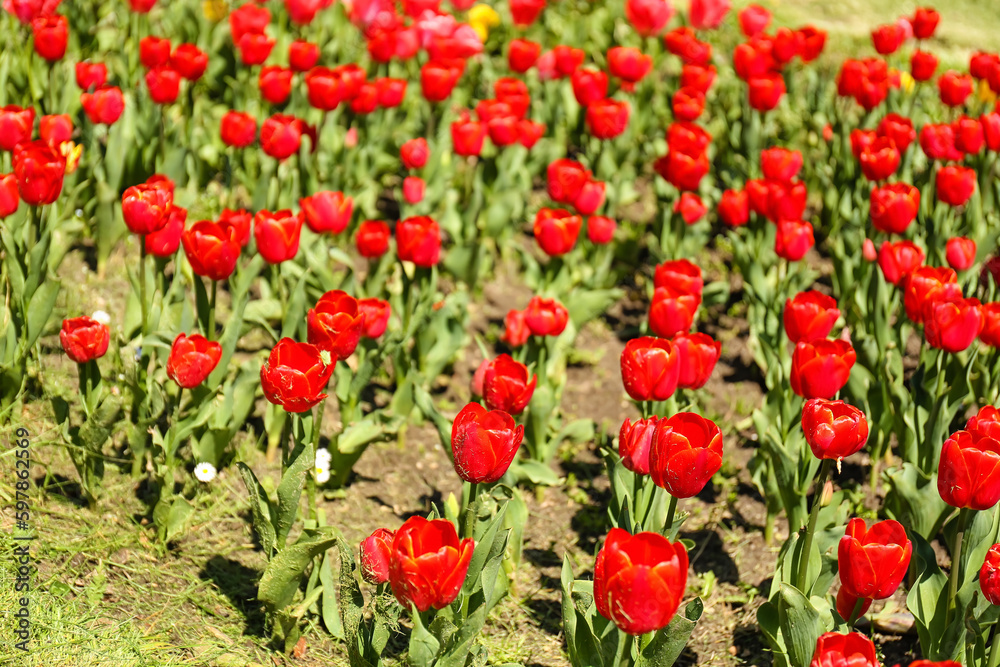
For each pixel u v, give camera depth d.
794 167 5.50
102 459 3.63
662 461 2.70
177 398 3.57
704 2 7.89
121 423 4.04
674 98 6.27
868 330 4.96
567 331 5.26
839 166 6.68
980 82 7.68
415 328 4.50
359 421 4.20
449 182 6.67
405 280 4.65
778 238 4.73
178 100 6.57
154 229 3.76
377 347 4.29
